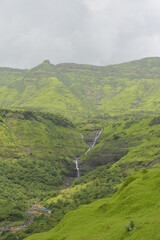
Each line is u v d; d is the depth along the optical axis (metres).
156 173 77.81
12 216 154.00
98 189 167.25
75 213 77.19
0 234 132.12
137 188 71.38
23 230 130.25
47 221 136.50
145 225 47.91
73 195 178.12
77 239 56.56
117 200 73.06
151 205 59.88
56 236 65.88
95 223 63.56
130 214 60.25
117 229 52.78
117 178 187.62
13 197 188.62
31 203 184.38
